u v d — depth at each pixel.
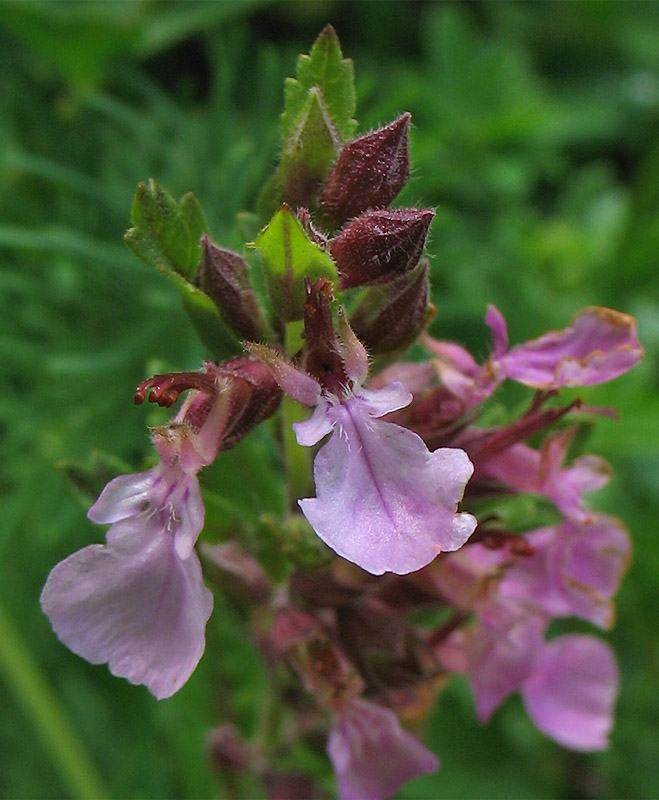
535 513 0.06
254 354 0.05
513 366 0.05
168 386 0.05
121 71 0.10
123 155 0.10
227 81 0.10
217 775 0.07
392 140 0.05
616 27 0.16
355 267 0.05
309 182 0.05
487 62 0.13
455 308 0.10
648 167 0.12
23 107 0.10
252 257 0.06
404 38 0.15
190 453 0.05
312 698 0.06
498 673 0.06
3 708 0.11
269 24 0.15
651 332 0.12
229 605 0.06
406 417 0.05
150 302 0.09
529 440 0.06
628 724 0.11
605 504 0.11
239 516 0.06
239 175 0.09
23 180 0.10
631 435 0.09
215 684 0.08
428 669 0.06
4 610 0.09
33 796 0.10
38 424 0.09
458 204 0.13
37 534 0.09
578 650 0.07
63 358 0.09
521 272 0.12
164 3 0.11
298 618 0.06
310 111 0.05
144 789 0.10
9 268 0.10
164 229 0.05
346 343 0.05
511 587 0.06
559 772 0.11
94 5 0.11
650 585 0.11
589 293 0.12
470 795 0.11
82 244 0.09
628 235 0.12
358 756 0.06
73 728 0.10
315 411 0.05
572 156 0.15
